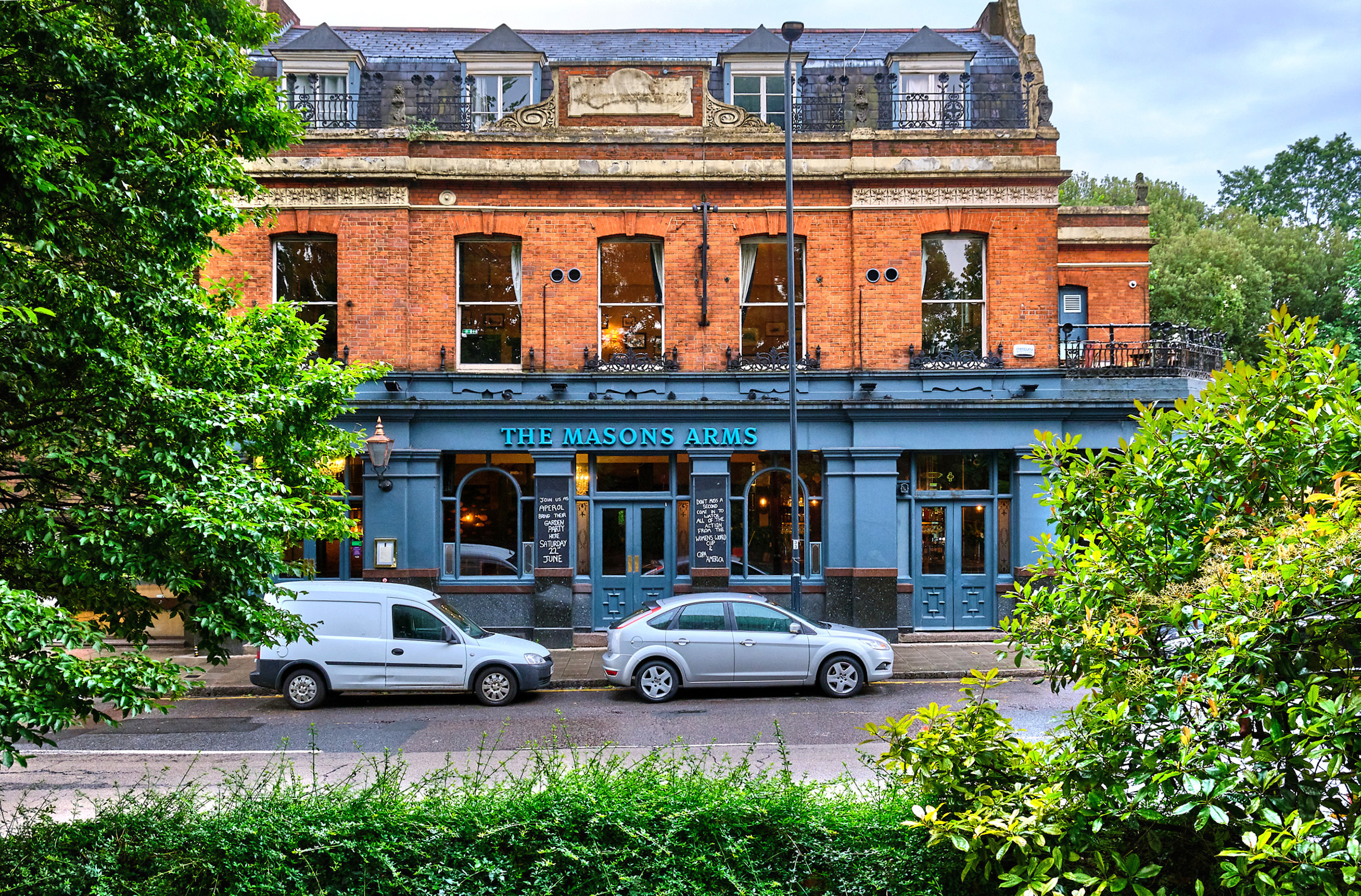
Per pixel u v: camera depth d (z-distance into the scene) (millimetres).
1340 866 3164
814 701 11820
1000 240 16266
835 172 16234
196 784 5922
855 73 18109
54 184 4781
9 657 4277
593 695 12422
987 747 4570
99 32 5391
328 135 15844
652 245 16531
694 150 16312
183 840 4734
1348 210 43625
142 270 5406
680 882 4602
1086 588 4320
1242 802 3523
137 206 5242
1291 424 4215
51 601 6371
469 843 4773
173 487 5184
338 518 7445
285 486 6129
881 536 16125
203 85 5848
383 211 15898
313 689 11750
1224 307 29516
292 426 6484
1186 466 4320
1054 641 4434
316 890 4656
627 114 16406
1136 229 20766
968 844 3885
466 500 16406
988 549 16531
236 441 6406
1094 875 3992
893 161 16219
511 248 16422
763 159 16312
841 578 16203
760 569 16547
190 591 5453
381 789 5223
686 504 16484
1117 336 20594
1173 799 3580
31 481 5434
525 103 17359
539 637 15867
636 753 9250
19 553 5523
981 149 16234
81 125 5020
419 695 12500
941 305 16484
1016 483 16250
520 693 12570
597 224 16297
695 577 16094
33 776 8734
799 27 14242
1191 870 4102
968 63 17562
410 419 15867
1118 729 3848
